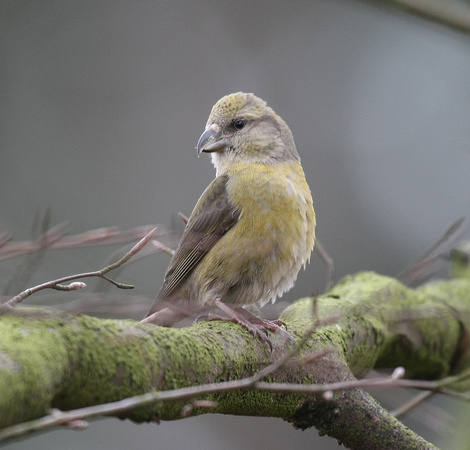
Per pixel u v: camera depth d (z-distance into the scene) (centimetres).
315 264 1884
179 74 2266
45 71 2175
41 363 512
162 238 1009
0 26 2134
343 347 859
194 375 640
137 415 595
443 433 1050
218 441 1747
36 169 2091
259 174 970
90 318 588
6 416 486
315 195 2152
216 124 1069
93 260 1625
